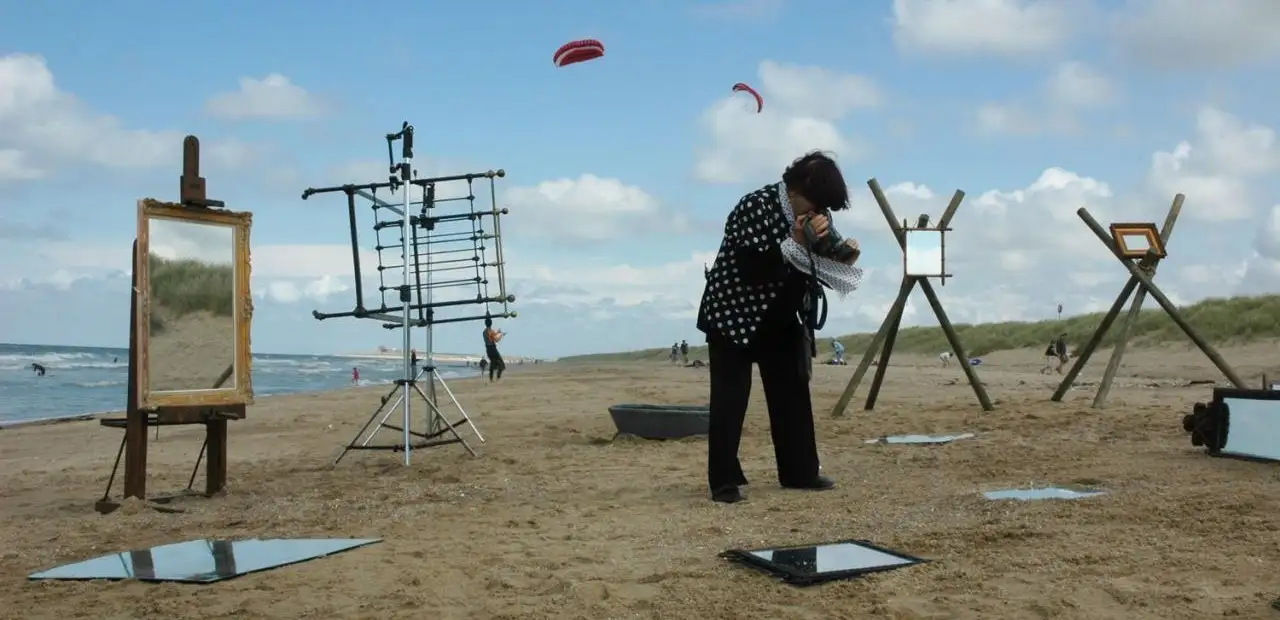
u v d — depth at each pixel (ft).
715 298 18.06
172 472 27.45
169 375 21.26
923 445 25.52
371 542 15.03
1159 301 35.73
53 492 24.07
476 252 28.25
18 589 13.00
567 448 28.76
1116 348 35.32
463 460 26.43
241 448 33.35
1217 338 102.01
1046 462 20.85
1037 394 48.47
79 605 12.10
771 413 19.27
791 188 17.76
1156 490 16.46
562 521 16.53
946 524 14.76
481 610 11.30
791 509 16.79
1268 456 19.25
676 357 182.39
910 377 76.84
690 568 12.73
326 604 11.75
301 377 159.33
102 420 21.50
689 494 19.02
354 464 27.09
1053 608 10.35
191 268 21.77
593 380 84.23
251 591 12.44
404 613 11.28
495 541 14.97
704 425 29.68
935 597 11.03
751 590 11.62
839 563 12.46
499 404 51.42
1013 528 13.91
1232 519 13.85
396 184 27.50
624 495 19.24
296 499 20.57
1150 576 11.37
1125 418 29.37
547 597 11.71
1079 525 14.05
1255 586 10.83
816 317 18.67
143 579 13.12
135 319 20.89
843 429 30.71
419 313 28.40
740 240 17.67
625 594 11.68
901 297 35.63
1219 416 20.45
